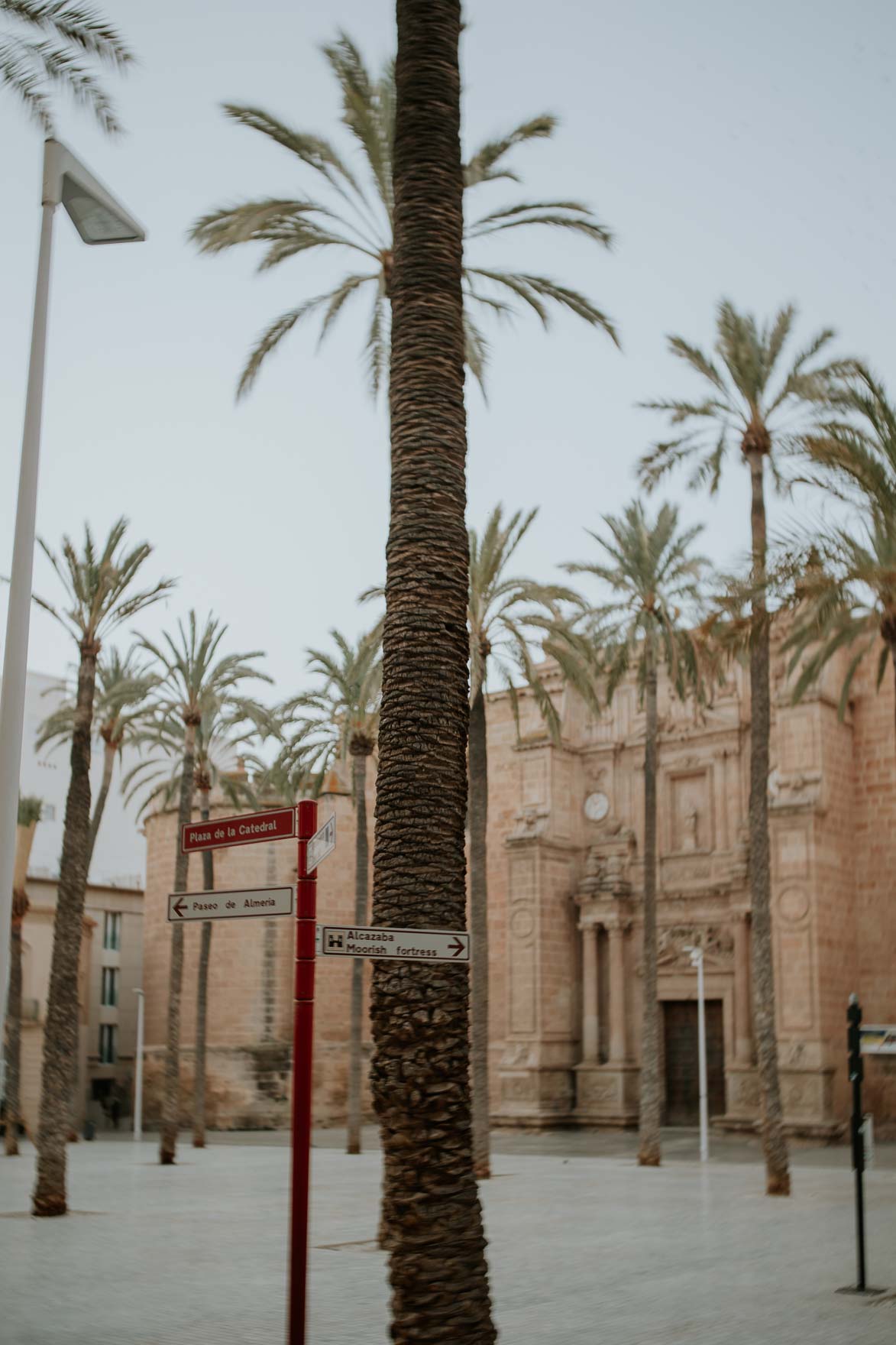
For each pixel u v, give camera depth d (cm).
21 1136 5631
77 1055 6038
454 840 1002
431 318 1123
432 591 1049
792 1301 1380
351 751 4075
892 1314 1300
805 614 2786
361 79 2341
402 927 970
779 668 4797
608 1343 1155
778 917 4612
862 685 4909
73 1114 5794
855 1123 1498
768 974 2766
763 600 2394
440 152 1158
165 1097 3875
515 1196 2677
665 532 3659
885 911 4722
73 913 2422
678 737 5294
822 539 2320
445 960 870
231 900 865
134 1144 5172
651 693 3675
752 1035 4806
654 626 3656
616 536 3694
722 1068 5016
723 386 3012
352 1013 4238
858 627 3048
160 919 6462
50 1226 2175
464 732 1037
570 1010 5391
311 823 841
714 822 5144
